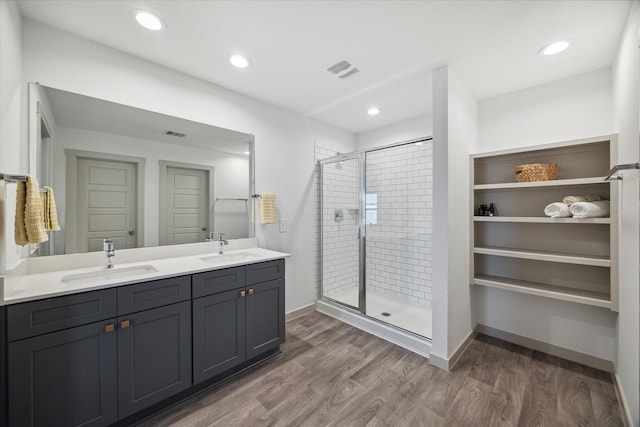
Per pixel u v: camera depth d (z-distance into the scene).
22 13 1.50
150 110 2.01
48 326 1.22
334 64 2.05
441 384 1.83
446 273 2.02
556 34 1.67
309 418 1.54
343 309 3.00
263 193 2.71
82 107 1.73
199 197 2.29
